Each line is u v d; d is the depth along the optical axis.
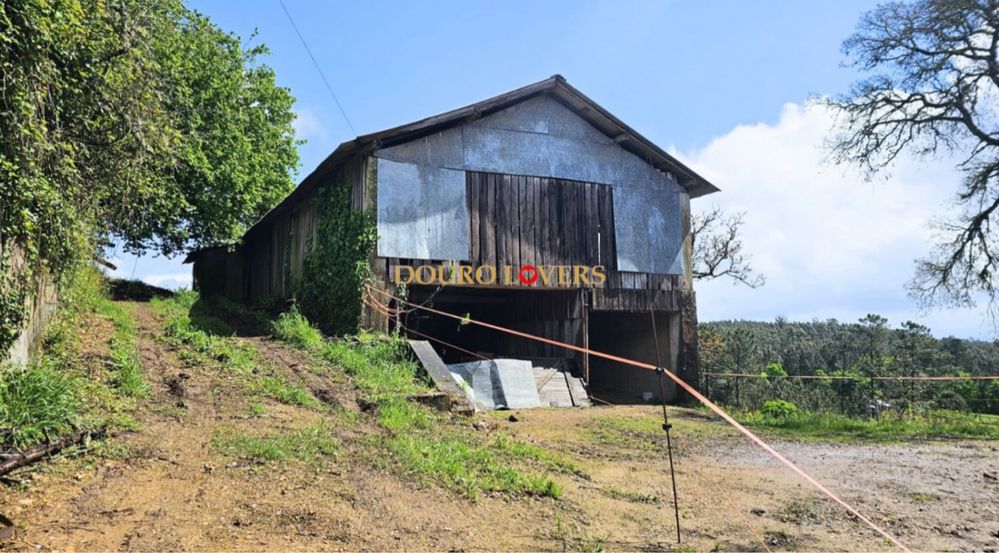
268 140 22.52
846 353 30.09
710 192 16.97
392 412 7.73
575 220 14.83
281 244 18.12
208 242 20.92
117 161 7.51
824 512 5.55
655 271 15.78
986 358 33.31
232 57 21.20
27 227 5.36
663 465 7.44
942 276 17.72
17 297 5.59
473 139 13.83
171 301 15.95
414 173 13.04
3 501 3.81
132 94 7.37
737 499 5.94
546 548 4.16
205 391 7.38
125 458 4.92
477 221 13.59
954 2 15.59
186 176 18.23
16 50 5.15
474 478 5.59
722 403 16.22
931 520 5.35
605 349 18.19
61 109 6.47
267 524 3.98
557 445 8.33
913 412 14.17
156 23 8.08
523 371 12.95
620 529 4.76
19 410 4.82
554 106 14.98
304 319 12.50
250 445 5.50
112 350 8.13
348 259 12.82
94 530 3.61
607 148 15.60
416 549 3.90
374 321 12.26
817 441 9.83
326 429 6.51
